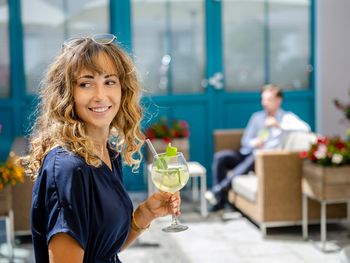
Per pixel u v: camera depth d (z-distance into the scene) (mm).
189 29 6695
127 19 6543
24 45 6410
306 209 4723
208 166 6801
